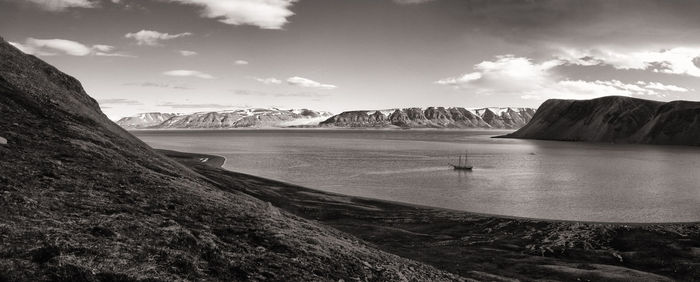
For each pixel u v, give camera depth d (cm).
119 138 4881
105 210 1886
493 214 5272
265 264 1769
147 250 1552
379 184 7769
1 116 3172
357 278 1930
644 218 5128
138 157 3959
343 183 7825
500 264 3128
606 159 14138
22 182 1936
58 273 1231
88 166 2636
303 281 1702
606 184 8100
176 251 1616
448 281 2394
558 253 3491
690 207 5825
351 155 14650
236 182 5688
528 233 4041
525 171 10319
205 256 1673
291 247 2073
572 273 2931
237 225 2250
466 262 3112
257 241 2069
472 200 6266
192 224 2044
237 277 1577
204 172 5906
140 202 2180
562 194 6881
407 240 3738
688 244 3638
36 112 3803
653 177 9231
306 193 5925
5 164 2125
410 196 6544
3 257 1228
